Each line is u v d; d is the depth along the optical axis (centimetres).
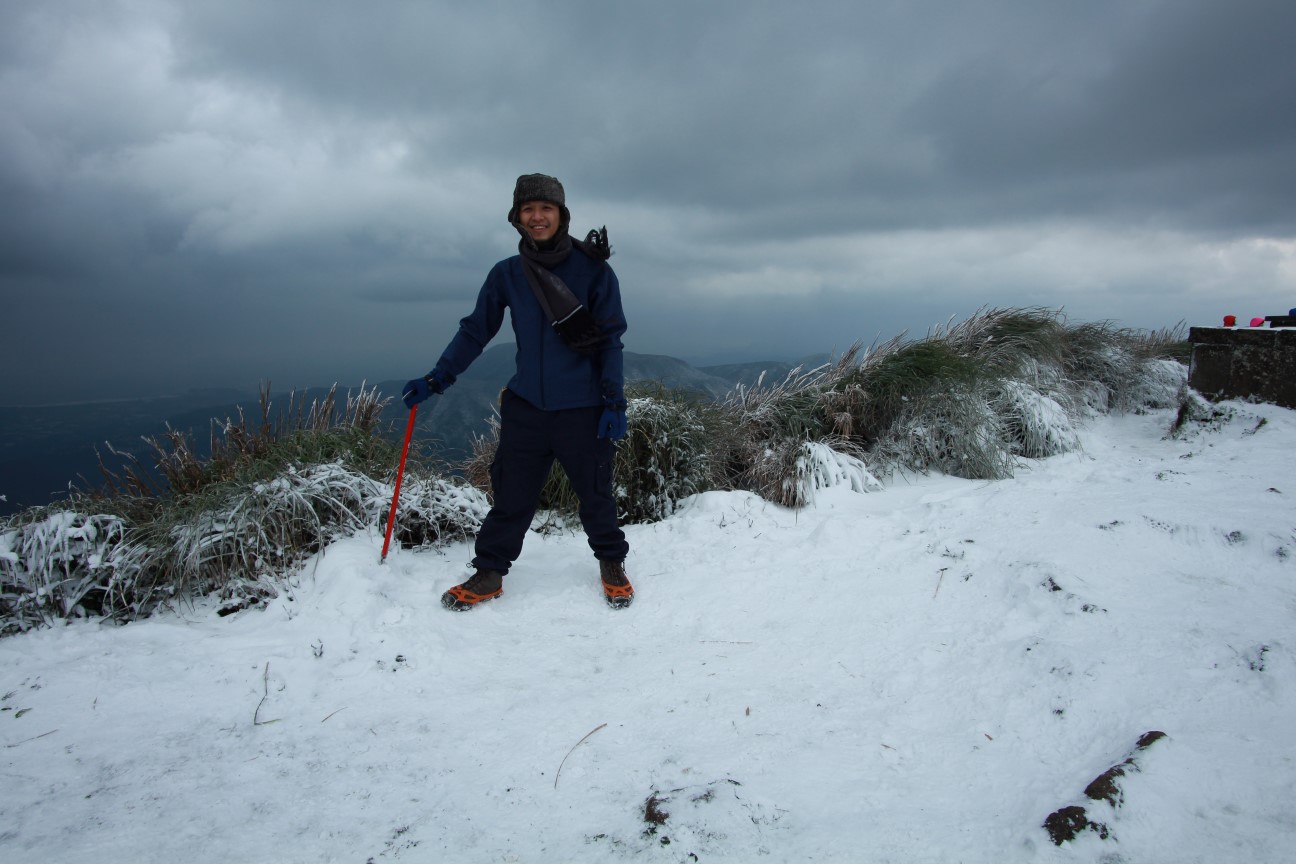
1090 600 272
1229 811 166
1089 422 686
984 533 357
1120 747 192
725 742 215
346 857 176
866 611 297
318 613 307
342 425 454
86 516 347
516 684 259
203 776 212
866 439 591
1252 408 548
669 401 499
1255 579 287
